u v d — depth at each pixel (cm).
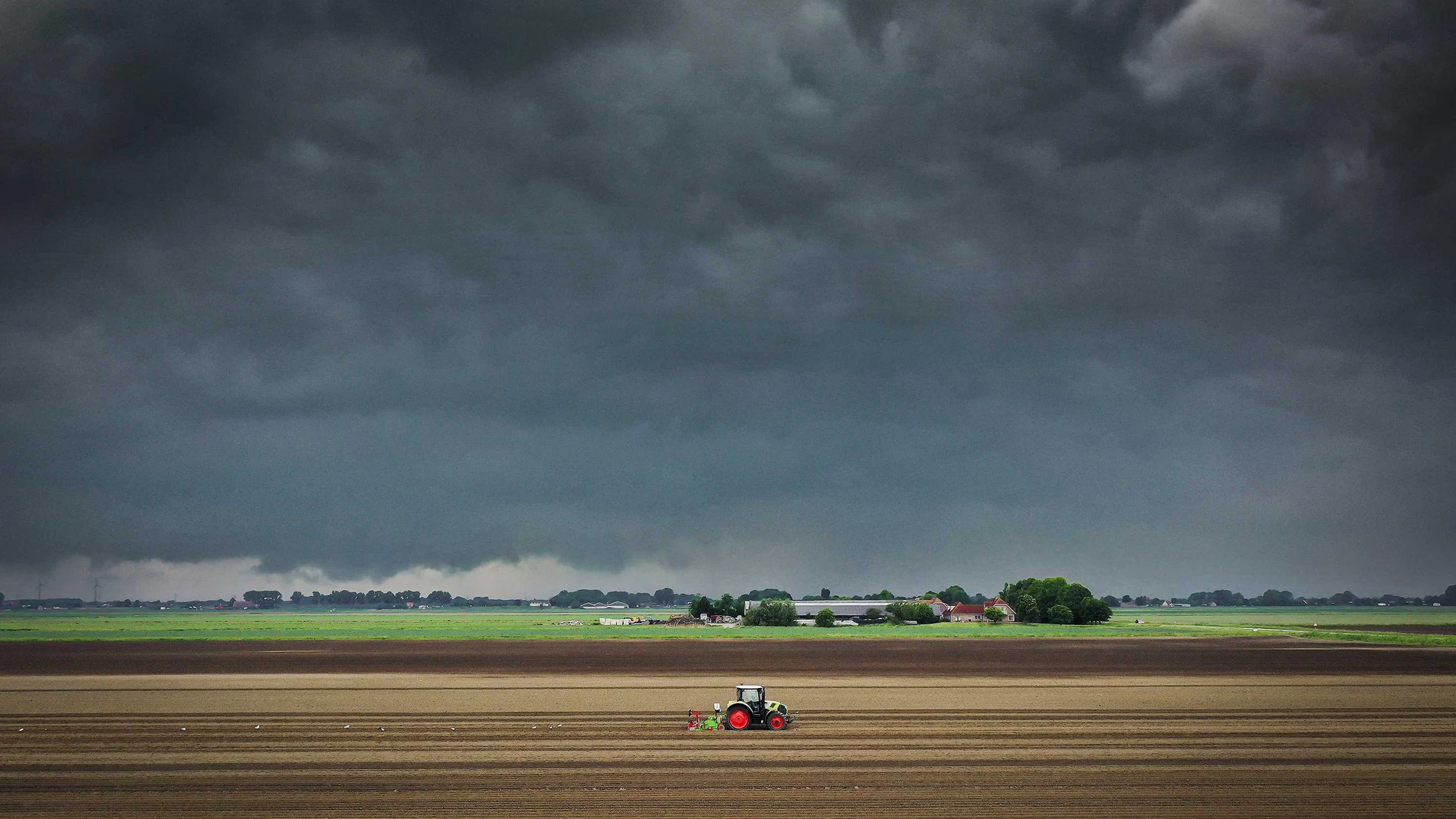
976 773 3631
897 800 3241
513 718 5038
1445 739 4325
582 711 5306
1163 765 3772
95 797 3331
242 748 4197
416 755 4003
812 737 4406
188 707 5503
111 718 5091
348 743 4297
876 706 5469
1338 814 3067
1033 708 5350
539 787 3434
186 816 3098
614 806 3175
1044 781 3506
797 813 3086
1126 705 5462
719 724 4725
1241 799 3244
